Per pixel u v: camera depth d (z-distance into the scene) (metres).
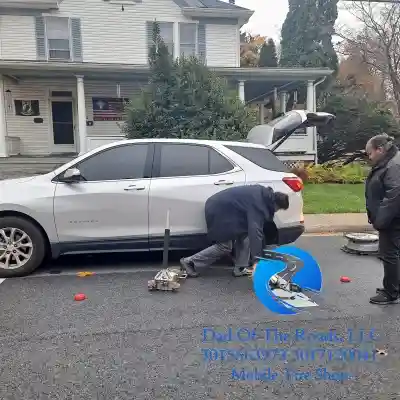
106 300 4.62
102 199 5.59
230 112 13.90
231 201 5.09
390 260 4.45
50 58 18.73
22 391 2.88
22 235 5.52
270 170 5.95
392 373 3.13
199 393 2.86
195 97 13.86
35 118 18.86
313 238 8.05
